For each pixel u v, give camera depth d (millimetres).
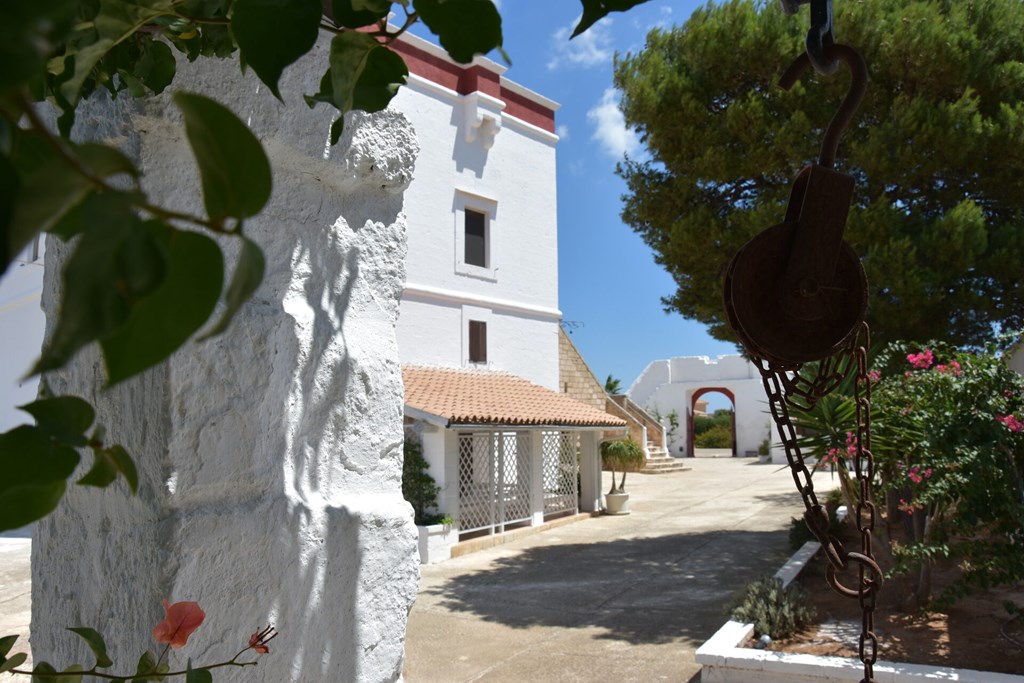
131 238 314
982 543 5797
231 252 1466
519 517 14453
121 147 1365
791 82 1428
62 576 1592
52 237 1716
